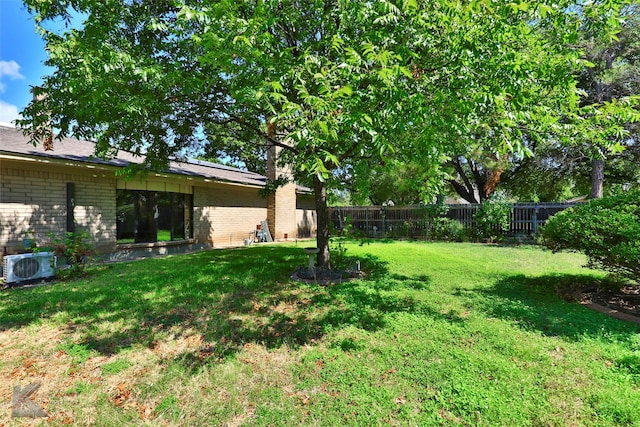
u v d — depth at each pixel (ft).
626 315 12.91
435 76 12.36
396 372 8.75
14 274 18.30
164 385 8.36
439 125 11.18
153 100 13.61
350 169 26.09
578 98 13.42
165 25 13.66
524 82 11.41
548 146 42.65
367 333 11.31
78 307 14.17
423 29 11.95
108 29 13.44
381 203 57.00
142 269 22.68
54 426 6.93
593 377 8.35
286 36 17.49
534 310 13.46
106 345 10.63
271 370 9.03
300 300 15.23
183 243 34.78
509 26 10.81
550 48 12.98
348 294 16.03
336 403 7.53
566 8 12.28
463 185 65.92
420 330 11.47
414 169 30.86
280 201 47.55
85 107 13.84
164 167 21.62
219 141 24.61
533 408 7.14
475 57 10.98
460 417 6.97
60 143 27.50
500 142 10.66
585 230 14.23
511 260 26.22
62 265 22.43
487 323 12.01
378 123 11.03
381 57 9.06
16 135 25.68
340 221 57.26
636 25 32.60
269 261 25.50
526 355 9.52
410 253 29.07
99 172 26.71
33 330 11.82
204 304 14.62
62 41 12.44
